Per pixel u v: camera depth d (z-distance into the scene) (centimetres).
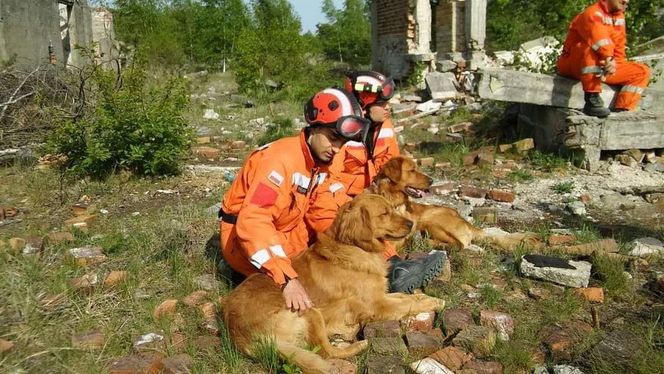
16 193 736
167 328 391
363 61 3238
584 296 442
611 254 507
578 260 508
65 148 802
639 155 852
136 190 762
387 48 2019
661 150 869
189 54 3231
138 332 391
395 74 1955
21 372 322
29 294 403
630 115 834
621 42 845
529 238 552
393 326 390
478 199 718
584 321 412
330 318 397
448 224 546
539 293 447
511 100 845
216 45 3253
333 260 400
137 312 417
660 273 486
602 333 392
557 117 871
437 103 1423
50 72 1079
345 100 387
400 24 1911
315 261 403
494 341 375
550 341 376
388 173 531
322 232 422
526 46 1537
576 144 834
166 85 928
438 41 1856
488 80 835
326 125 385
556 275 460
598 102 827
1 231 594
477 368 344
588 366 357
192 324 404
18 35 1416
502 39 2342
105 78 853
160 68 2280
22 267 459
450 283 473
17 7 1412
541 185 781
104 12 2377
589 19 808
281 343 352
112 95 824
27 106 990
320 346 364
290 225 432
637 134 838
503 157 914
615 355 360
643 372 340
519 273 485
